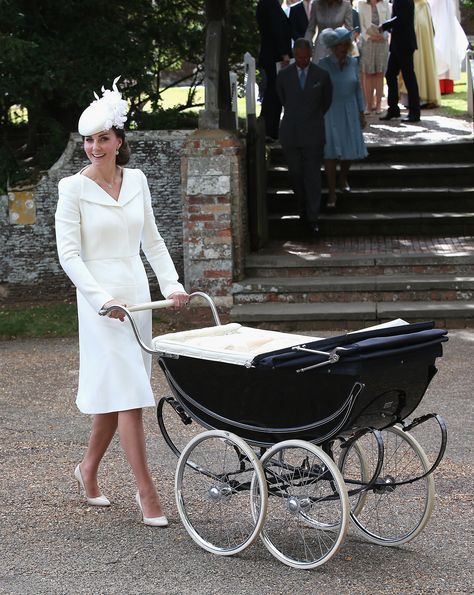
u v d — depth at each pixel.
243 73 15.35
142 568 5.00
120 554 5.18
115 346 5.50
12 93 12.55
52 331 11.11
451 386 8.55
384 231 13.04
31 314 11.80
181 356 5.20
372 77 17.11
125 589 4.75
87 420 7.81
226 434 5.16
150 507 5.57
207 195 11.45
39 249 12.71
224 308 11.51
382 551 5.23
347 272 11.75
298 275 11.80
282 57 14.61
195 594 4.69
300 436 4.98
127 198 5.69
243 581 4.84
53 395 8.57
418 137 14.75
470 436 7.21
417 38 17.86
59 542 5.34
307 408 4.89
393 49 16.20
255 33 15.27
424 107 18.02
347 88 12.71
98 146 5.59
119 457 6.80
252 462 5.05
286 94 12.17
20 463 6.73
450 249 12.10
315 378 4.79
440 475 6.35
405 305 11.05
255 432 5.11
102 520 5.66
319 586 4.77
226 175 11.42
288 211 13.49
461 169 13.52
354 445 5.59
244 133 12.92
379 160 14.11
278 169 13.77
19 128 14.89
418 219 12.93
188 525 5.33
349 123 12.81
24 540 5.37
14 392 8.69
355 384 4.65
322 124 12.17
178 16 14.05
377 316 10.86
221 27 12.00
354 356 4.62
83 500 5.99
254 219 12.30
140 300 5.68
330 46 12.64
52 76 12.47
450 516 5.66
